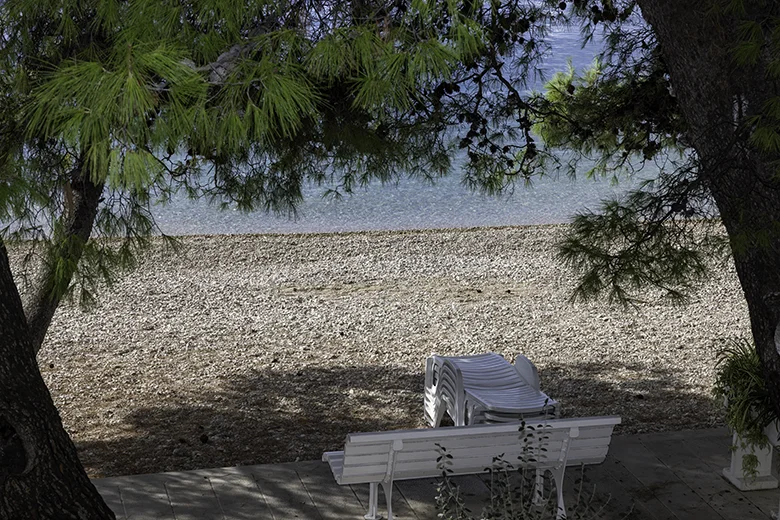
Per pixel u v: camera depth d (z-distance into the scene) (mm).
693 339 10250
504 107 6906
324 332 10547
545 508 4863
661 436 6930
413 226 17703
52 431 4203
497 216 18453
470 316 11211
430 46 3047
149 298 11945
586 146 7418
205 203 19406
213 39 3264
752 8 4336
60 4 3684
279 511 5730
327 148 5918
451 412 6750
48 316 6074
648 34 7012
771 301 4684
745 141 4387
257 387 8625
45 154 4766
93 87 2641
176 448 7094
